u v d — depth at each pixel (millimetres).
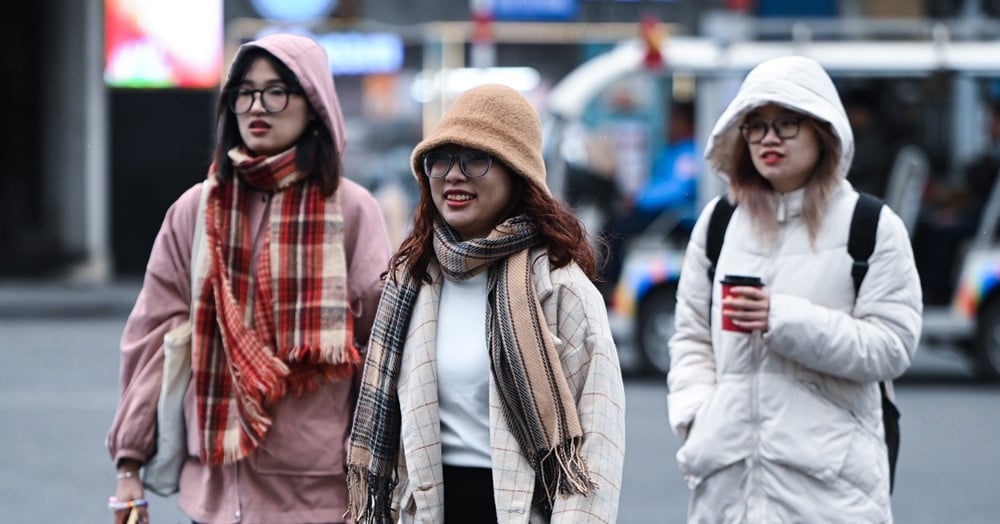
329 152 10523
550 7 41344
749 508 10148
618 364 8281
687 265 10922
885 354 9953
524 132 8289
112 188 50250
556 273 8266
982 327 30703
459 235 8523
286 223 10422
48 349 35062
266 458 10258
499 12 41781
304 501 10273
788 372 10141
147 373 10484
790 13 43562
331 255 10406
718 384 10383
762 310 9906
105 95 49781
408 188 36688
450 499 8227
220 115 10633
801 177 10406
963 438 24094
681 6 41750
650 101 30844
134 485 10477
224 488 10289
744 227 10516
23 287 47688
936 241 30797
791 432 10031
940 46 31016
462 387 8227
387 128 36875
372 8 44938
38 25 49625
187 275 10609
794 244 10336
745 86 10375
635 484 20219
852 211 10266
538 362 8023
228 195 10547
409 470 8180
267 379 10016
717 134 10492
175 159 50031
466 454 8211
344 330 10258
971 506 19062
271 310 10305
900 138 30969
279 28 37188
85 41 49469
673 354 10844
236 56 10500
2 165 49969
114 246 50531
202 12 49375
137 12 49375
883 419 10633
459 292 8406
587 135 30594
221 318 10188
